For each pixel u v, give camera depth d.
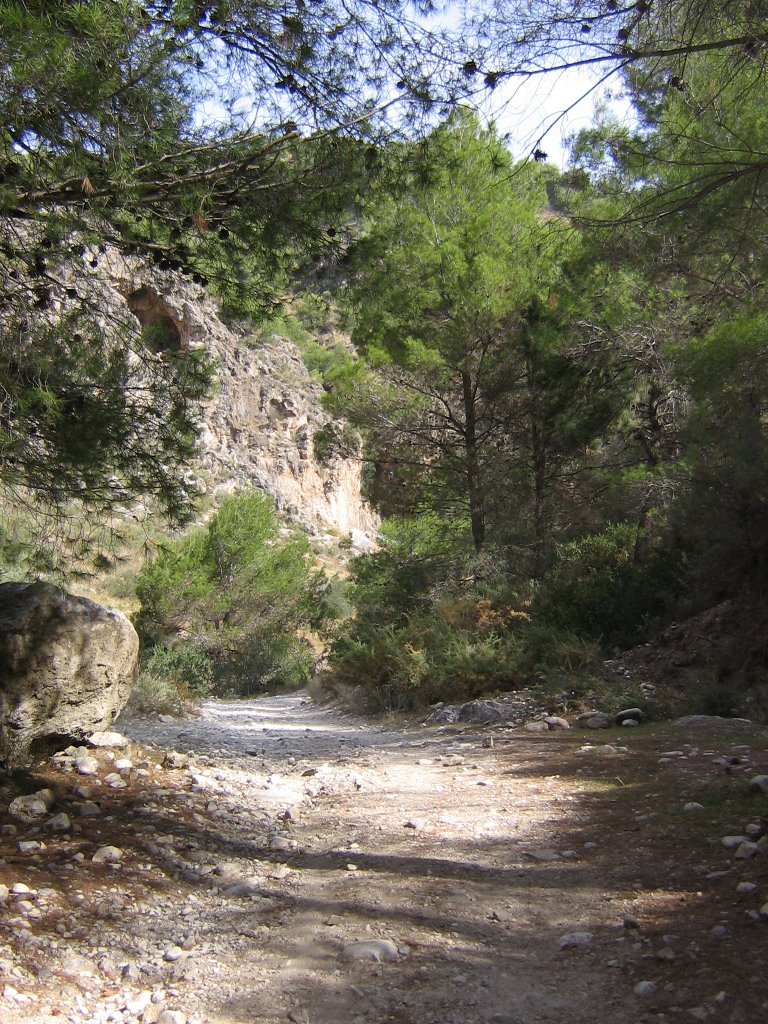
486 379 19.27
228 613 32.69
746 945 3.69
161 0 5.90
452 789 7.34
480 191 16.84
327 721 15.21
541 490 20.30
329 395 19.70
